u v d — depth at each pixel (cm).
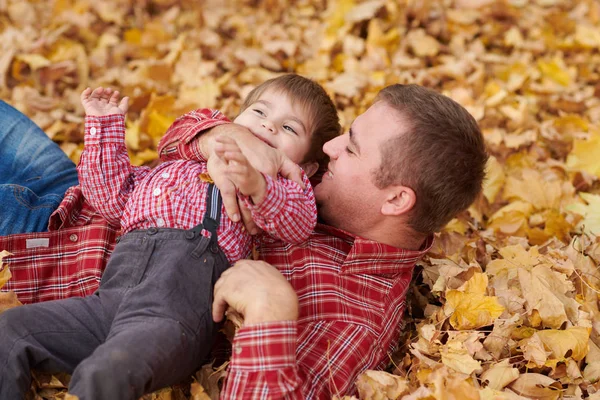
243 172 177
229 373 176
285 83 230
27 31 447
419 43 455
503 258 254
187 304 183
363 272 206
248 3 515
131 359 164
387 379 190
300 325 198
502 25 486
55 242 215
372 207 207
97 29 462
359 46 448
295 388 173
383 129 204
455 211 211
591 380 212
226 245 196
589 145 334
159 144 225
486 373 201
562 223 285
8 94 387
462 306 219
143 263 190
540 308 222
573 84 434
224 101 388
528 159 340
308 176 238
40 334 180
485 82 434
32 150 242
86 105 218
